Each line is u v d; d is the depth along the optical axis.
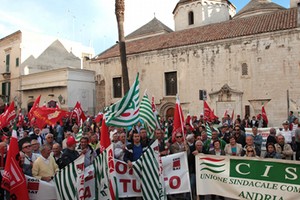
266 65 21.94
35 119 14.88
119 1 18.66
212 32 25.72
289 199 5.83
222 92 23.34
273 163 6.04
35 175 6.39
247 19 25.89
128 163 6.76
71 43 39.84
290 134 12.39
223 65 23.66
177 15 33.12
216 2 31.55
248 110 22.44
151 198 6.56
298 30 20.70
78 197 5.96
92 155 7.70
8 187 5.32
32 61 35.25
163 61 26.66
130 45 30.72
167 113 26.61
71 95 29.62
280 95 21.30
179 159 7.06
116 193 6.20
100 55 32.19
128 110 7.86
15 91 34.94
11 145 5.50
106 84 30.30
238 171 6.37
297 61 20.75
